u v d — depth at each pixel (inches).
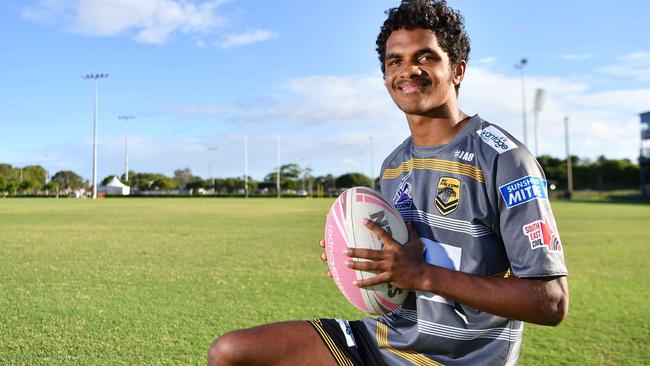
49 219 656.4
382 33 77.7
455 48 74.0
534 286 63.9
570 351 145.3
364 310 74.9
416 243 71.5
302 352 74.9
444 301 70.4
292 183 3750.0
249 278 243.6
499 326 70.4
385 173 87.2
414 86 73.1
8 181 3341.5
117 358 133.3
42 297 198.8
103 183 3521.2
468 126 74.3
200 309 183.5
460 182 71.4
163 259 303.6
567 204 1374.3
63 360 131.2
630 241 438.6
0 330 155.1
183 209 1000.9
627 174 2383.1
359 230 73.1
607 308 195.6
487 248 69.7
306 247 366.9
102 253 326.6
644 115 1830.7
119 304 189.0
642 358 139.6
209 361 75.3
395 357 75.1
